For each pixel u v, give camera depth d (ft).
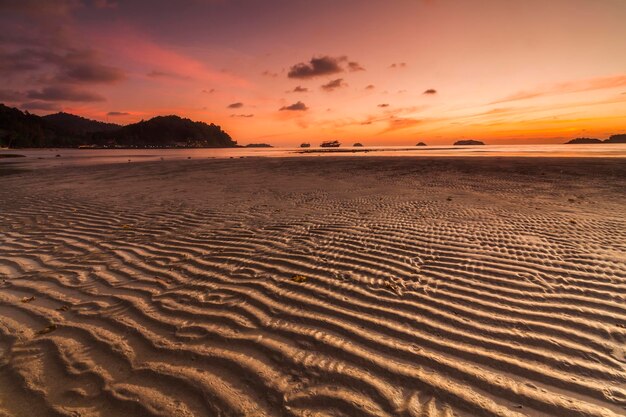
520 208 25.49
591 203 27.45
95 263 14.42
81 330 9.18
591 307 10.14
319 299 10.80
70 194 33.91
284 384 7.09
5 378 7.35
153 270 13.61
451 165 68.64
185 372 7.48
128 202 29.14
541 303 10.40
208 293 11.41
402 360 7.77
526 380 7.14
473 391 6.84
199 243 17.19
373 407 6.48
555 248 15.62
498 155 113.29
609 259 14.06
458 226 19.88
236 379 7.25
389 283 11.95
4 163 95.55
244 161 96.53
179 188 38.83
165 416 6.31
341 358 7.87
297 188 38.60
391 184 41.55
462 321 9.40
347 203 28.37
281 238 17.83
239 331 9.04
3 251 16.03
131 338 8.80
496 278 12.30
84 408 6.53
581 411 6.35
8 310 10.32
